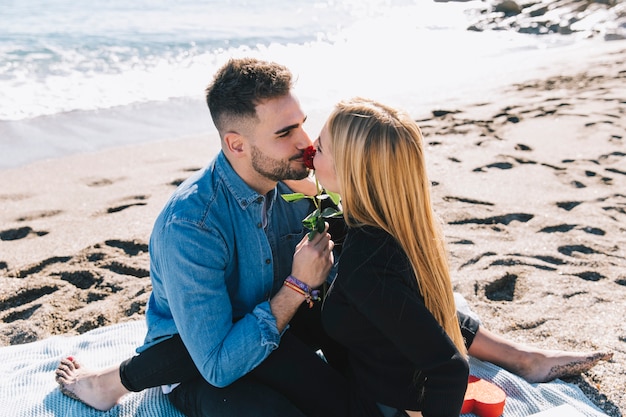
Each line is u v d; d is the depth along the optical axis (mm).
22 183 5227
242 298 2500
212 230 2299
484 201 4711
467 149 5805
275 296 2359
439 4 16641
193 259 2250
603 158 5496
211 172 2406
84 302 3621
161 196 4988
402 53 10836
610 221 4379
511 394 2732
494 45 11570
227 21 12867
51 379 2887
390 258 2021
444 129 6418
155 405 2684
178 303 2279
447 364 1934
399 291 1983
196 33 11508
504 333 3209
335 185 2205
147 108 7422
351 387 2328
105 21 11938
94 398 2654
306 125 6746
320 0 16234
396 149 1974
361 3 16344
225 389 2383
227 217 2371
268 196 2564
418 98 7777
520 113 6809
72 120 6871
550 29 12906
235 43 10961
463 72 9305
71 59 9273
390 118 2006
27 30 10750
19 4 12766
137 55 9742
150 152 6027
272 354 2396
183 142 6348
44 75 8461
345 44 11477
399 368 2143
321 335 2639
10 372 2947
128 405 2701
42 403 2711
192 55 9984
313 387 2377
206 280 2271
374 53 10773
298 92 8102
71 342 3148
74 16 12133
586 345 3100
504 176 5180
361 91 8203
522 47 11297
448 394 1953
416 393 2146
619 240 4133
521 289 3623
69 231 4395
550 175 5168
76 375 2717
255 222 2428
